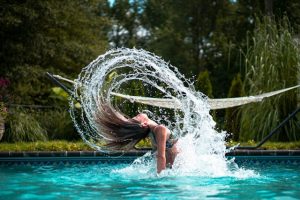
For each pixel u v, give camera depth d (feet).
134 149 28.63
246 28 102.06
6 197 15.92
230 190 16.76
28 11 56.24
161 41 128.36
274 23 40.32
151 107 38.14
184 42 126.62
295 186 17.81
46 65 65.21
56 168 25.32
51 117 41.65
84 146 31.01
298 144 32.01
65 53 64.08
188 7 126.11
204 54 121.60
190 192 16.26
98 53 67.10
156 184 17.94
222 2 124.16
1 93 39.06
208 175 19.88
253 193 16.25
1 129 32.30
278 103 36.09
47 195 16.17
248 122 36.14
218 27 114.52
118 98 37.22
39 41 59.00
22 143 34.27
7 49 57.57
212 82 95.25
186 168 20.08
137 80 38.34
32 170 24.35
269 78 36.50
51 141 36.04
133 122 20.42
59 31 66.18
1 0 56.39
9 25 56.95
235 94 40.75
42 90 60.70
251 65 38.47
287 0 90.68
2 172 23.45
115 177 20.33
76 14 67.10
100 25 75.51
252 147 30.17
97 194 16.16
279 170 24.25
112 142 20.94
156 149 20.21
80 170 23.94
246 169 24.64
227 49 92.43
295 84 36.35
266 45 37.86
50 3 60.44
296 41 38.65
